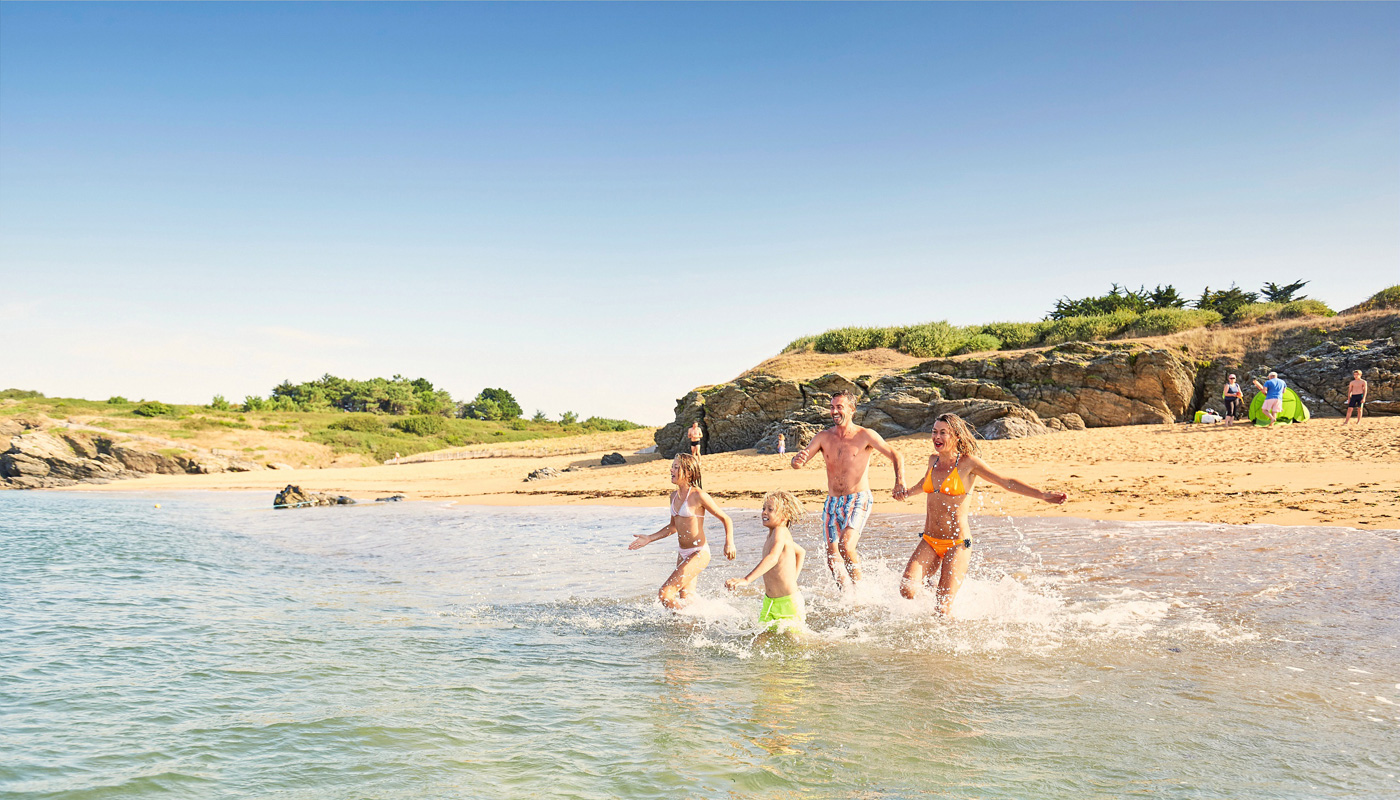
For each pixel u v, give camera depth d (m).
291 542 16.28
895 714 4.75
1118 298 47.59
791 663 5.96
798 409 34.31
